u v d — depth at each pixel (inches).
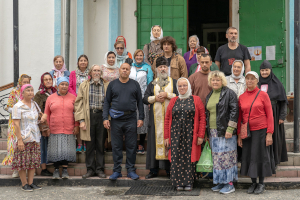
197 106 180.7
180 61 208.7
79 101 198.5
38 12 279.1
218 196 169.5
